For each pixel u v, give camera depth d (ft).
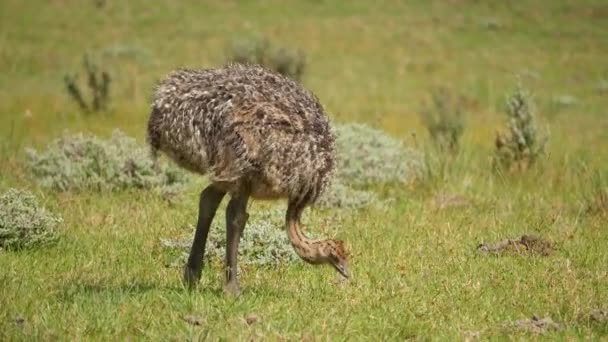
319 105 98.43
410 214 149.69
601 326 94.38
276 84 96.22
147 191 157.89
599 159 200.64
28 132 238.68
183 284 98.99
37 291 98.22
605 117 348.38
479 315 97.81
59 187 158.92
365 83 398.62
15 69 388.57
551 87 411.34
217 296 97.55
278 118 93.15
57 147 168.66
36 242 121.19
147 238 127.34
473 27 517.96
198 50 446.19
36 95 320.50
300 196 95.91
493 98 377.09
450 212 153.48
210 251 118.11
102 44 449.48
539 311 100.37
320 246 96.58
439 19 530.68
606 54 479.00
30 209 123.65
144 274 108.78
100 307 91.76
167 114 94.27
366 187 173.06
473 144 227.81
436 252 124.57
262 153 92.58
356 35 491.31
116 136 172.65
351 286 106.83
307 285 106.93
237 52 310.45
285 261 117.39
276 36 479.41
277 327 89.20
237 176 92.73
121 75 374.84
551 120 322.34
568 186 179.22
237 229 95.96
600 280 112.78
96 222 136.67
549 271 115.96
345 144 174.40
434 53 469.98
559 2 565.12
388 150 177.06
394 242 129.49
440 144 202.39
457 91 388.57
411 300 101.71
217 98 92.73
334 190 152.97
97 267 111.55
